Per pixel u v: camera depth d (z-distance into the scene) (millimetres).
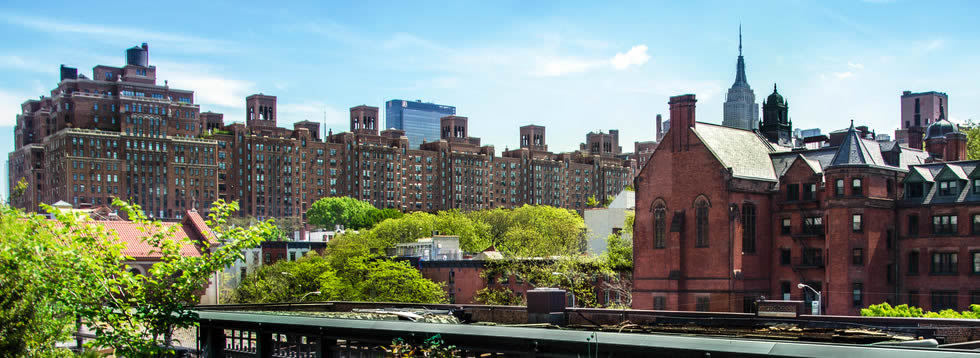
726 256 90625
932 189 87875
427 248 154875
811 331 31672
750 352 21469
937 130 108562
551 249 157375
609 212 166250
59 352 34812
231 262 33000
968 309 82875
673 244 94750
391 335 28609
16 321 31188
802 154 97500
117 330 32031
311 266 134375
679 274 94000
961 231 84188
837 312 86375
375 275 123125
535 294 38594
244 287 133875
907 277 87938
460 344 27141
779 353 21000
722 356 21938
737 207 91562
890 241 88625
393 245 185125
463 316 42406
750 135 102812
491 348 26531
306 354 32000
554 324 37812
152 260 92625
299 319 32188
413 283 123250
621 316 37156
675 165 95812
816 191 91688
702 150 93438
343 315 39000
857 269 86000
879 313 74688
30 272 30641
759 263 93750
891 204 88625
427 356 27109
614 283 111188
